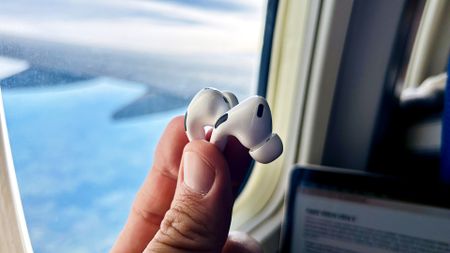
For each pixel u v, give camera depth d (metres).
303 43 0.28
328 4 0.26
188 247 0.11
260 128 0.10
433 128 0.32
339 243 0.17
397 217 0.17
